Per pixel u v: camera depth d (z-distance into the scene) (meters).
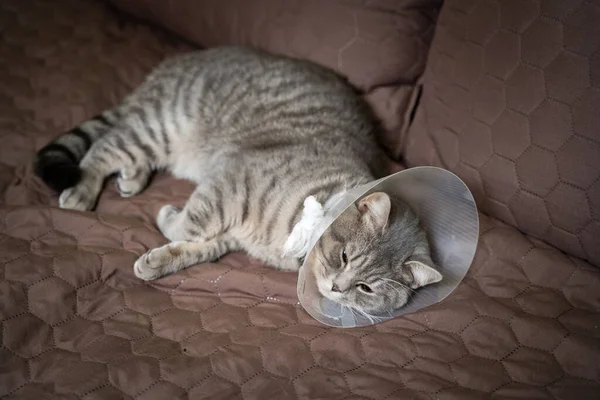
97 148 1.98
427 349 1.41
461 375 1.35
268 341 1.42
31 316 1.42
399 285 1.56
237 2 2.21
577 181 1.51
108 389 1.27
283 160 1.74
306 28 2.07
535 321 1.45
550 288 1.56
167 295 1.57
